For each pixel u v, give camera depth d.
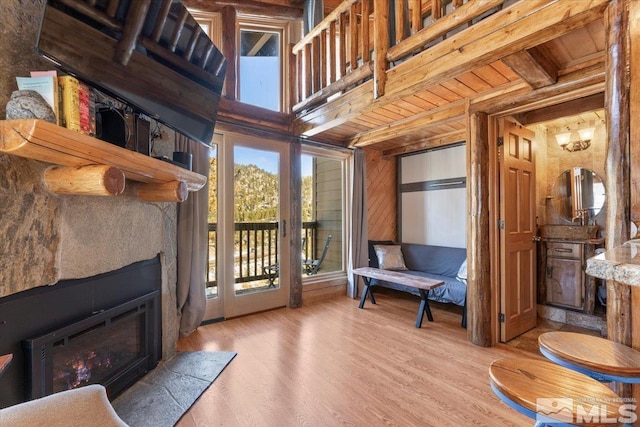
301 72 3.93
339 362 2.45
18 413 0.78
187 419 1.77
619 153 1.42
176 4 1.93
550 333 1.37
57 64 1.31
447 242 4.45
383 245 4.75
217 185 3.48
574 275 3.43
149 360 2.26
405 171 5.01
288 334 3.04
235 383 2.14
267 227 3.88
